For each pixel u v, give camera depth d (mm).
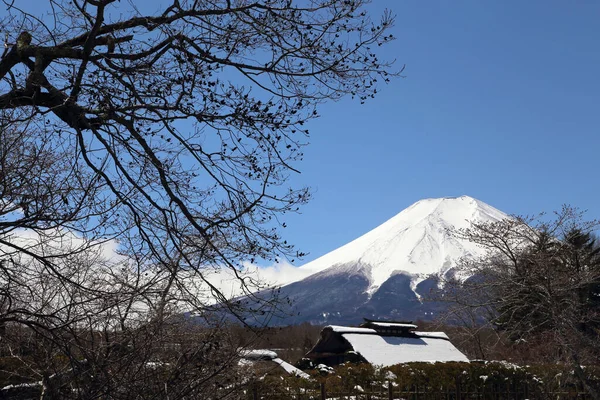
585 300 19188
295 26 7043
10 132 6145
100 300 6484
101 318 6402
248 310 6316
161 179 6652
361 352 31016
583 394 18578
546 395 19156
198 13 6879
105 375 5824
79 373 5875
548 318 17953
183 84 6547
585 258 19719
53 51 6672
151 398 6109
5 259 5871
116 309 6742
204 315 6645
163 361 6684
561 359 19625
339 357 32438
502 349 27219
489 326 20109
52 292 6695
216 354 6785
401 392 18875
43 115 6523
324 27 7031
